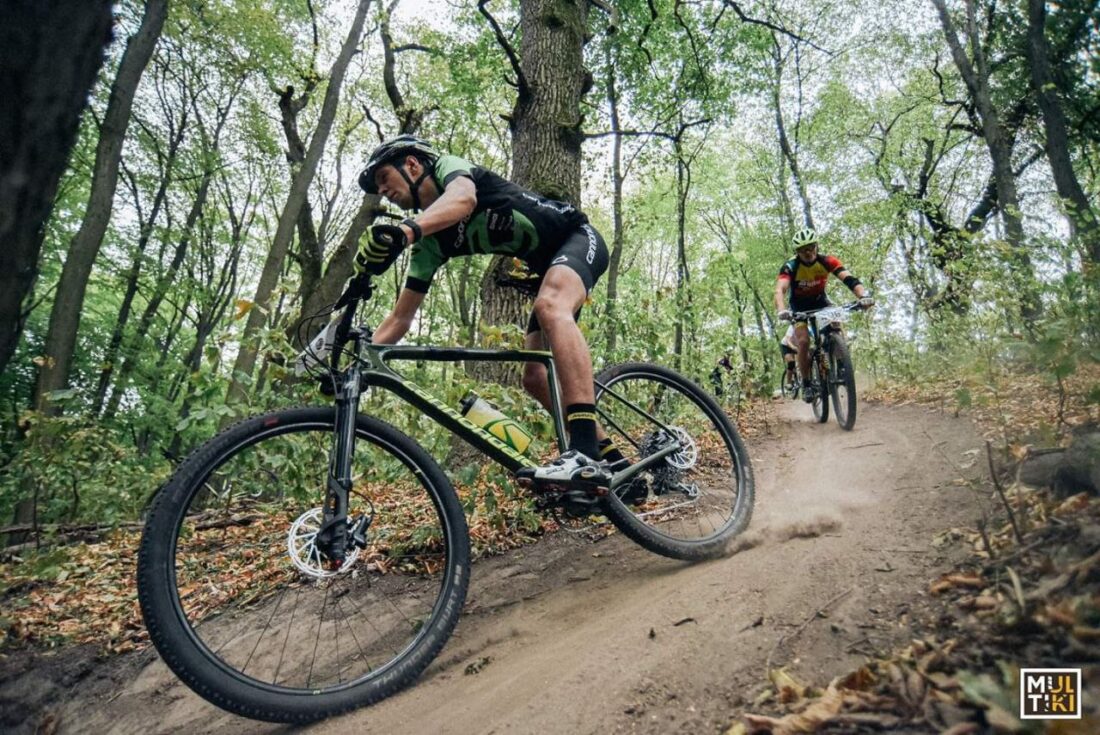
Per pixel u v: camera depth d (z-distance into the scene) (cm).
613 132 912
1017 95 1192
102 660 285
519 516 312
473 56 1145
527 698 158
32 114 138
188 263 1778
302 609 275
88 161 1339
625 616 196
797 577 183
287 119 1199
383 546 306
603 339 582
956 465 271
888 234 1656
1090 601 122
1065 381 336
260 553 353
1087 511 162
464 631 232
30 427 444
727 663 147
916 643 131
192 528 399
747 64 1267
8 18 133
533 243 243
